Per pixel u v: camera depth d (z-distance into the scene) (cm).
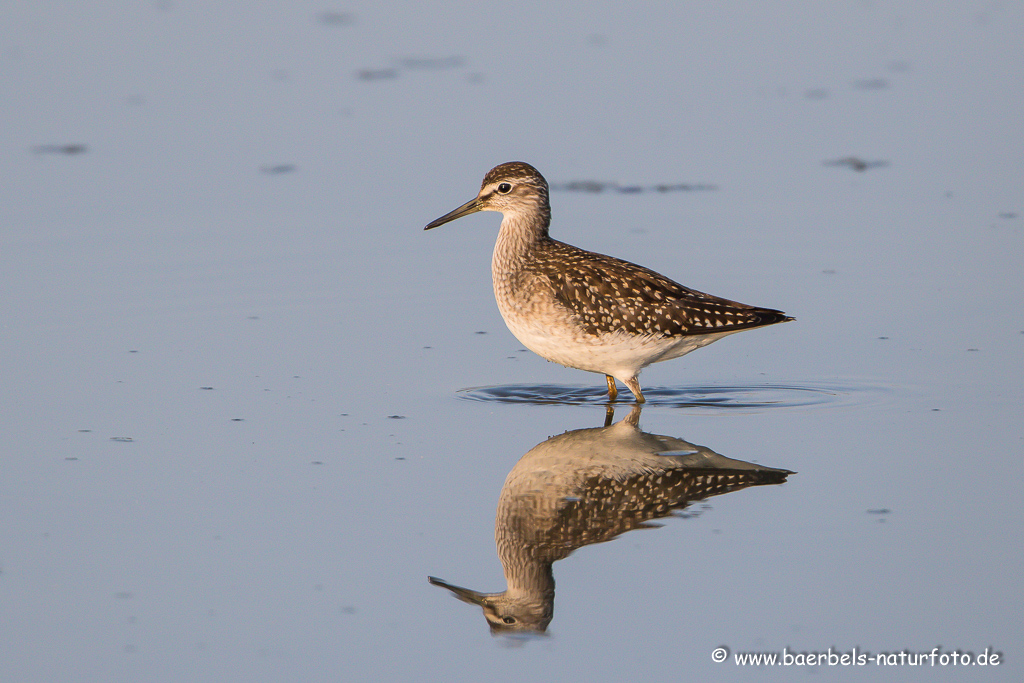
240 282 1456
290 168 1791
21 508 935
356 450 1051
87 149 1828
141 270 1469
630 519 931
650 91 2136
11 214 1605
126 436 1069
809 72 2244
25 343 1273
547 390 1203
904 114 2016
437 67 2255
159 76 2164
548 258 1160
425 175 1764
